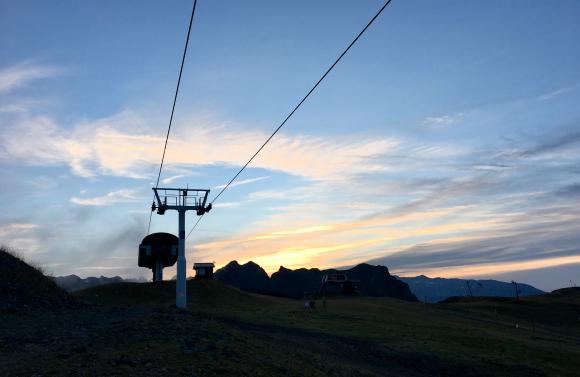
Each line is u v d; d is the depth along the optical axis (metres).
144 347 16.33
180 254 43.34
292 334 42.12
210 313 53.94
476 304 142.25
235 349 18.92
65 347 16.03
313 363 26.03
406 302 124.94
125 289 77.31
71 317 25.55
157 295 76.38
